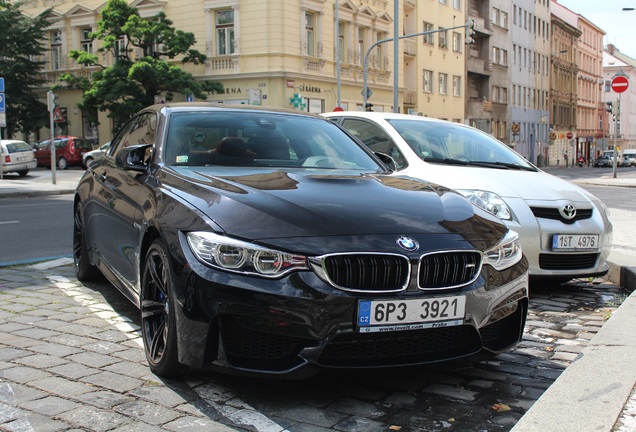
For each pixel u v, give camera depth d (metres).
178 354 3.51
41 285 6.39
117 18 34.59
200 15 35.81
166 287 3.72
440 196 4.13
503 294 3.72
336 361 3.36
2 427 3.17
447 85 53.16
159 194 4.09
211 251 3.39
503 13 64.94
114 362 4.13
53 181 22.61
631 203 17.52
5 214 13.35
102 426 3.18
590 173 49.34
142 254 4.18
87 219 5.99
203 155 4.62
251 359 3.37
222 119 5.06
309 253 3.30
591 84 102.94
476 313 3.57
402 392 3.72
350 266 3.33
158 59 34.78
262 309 3.25
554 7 90.94
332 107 37.88
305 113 5.61
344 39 39.31
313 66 36.16
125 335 4.73
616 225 11.43
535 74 75.81
